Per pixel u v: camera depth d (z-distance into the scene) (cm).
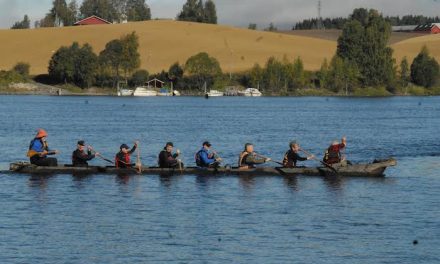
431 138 17712
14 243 6769
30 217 7775
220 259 6322
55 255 6425
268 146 15525
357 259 6338
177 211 8100
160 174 10419
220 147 15200
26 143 15712
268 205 8444
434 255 6438
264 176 10300
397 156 13700
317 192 9231
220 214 7950
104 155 13788
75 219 7700
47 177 10175
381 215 7925
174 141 16375
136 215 7900
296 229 7300
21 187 9444
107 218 7750
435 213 8025
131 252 6512
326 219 7738
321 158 13675
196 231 7206
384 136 18262
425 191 9350
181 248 6631
